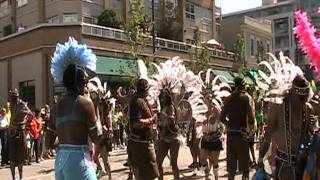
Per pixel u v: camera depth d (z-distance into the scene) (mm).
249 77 14484
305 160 5836
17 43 38000
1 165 17203
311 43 4965
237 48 50562
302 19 5012
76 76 5570
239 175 12320
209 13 54125
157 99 9750
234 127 8977
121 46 35781
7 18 44781
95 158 11992
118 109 22266
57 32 34438
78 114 5441
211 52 47844
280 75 6695
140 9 30969
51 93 34375
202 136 10758
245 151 8953
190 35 50000
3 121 17359
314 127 5980
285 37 105562
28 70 36875
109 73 33750
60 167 5402
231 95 9078
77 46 5984
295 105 5898
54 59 5980
